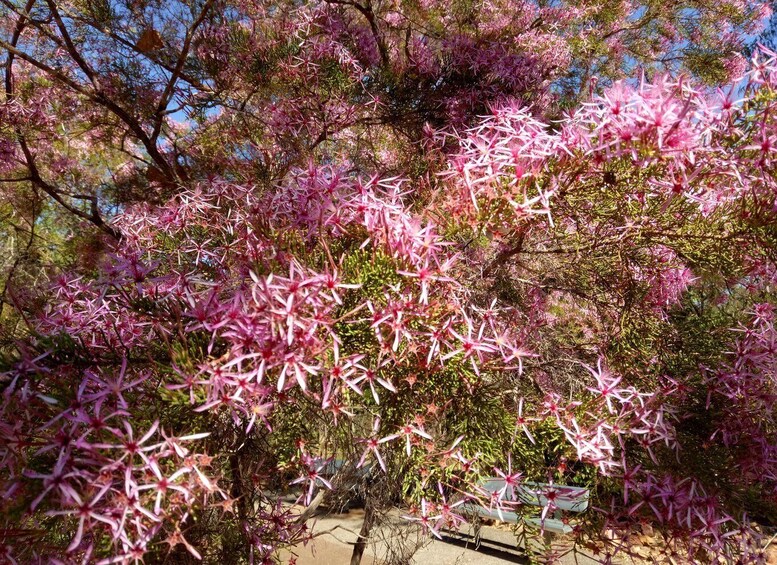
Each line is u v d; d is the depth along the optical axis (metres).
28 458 0.26
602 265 0.44
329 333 0.29
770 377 0.39
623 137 0.30
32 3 0.75
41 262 0.98
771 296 0.42
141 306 0.32
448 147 0.62
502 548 1.18
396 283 0.31
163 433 0.26
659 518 0.34
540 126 0.35
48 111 0.91
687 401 0.42
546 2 1.27
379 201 0.33
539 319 0.50
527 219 0.35
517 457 0.36
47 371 0.28
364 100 0.75
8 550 0.26
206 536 0.33
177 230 0.43
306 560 0.92
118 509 0.25
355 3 0.79
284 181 0.50
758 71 0.31
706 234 0.36
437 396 0.34
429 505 0.33
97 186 1.12
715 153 0.31
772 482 0.39
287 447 0.35
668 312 0.48
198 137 0.86
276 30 0.75
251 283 0.31
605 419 0.34
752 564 0.35
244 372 0.27
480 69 0.75
